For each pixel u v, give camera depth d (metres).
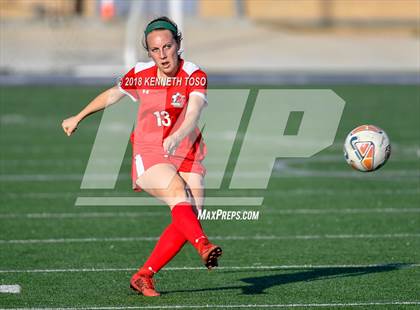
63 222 37.25
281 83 108.50
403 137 65.81
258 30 153.88
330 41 148.38
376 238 33.84
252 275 28.12
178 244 24.64
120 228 36.06
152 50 23.59
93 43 138.75
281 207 40.69
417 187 45.94
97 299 24.98
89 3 159.25
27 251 31.73
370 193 44.22
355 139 25.80
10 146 62.03
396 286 26.45
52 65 126.56
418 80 113.56
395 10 163.00
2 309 23.92
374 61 136.00
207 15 163.50
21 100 92.12
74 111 82.81
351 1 163.38
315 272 28.48
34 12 156.00
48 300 24.91
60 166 53.38
